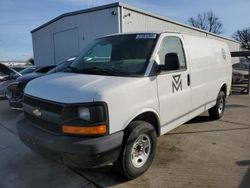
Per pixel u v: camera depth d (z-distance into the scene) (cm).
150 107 366
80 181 357
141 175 372
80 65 420
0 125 626
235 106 897
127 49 405
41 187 343
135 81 344
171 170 389
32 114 351
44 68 1039
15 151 460
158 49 394
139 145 362
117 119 314
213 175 374
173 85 418
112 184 350
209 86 562
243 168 395
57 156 311
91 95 299
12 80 856
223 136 546
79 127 297
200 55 519
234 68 1633
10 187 343
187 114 476
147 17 1563
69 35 1723
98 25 1485
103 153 299
